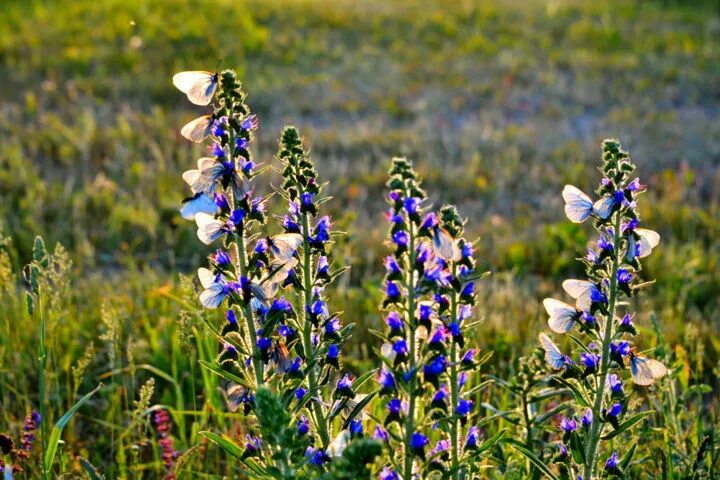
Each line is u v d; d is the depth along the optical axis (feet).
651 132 50.52
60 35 66.74
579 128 51.80
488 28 78.48
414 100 56.75
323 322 13.74
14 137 43.57
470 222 36.35
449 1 89.76
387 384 11.80
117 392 20.16
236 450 13.39
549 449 16.63
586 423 13.78
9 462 15.74
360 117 52.75
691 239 32.42
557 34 77.71
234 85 12.94
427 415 11.97
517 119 53.78
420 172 41.55
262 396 11.49
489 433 18.22
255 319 13.70
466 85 60.44
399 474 12.08
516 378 16.51
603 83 61.77
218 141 13.16
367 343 24.62
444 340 12.34
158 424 19.25
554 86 60.54
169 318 24.11
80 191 36.99
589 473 13.75
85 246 28.96
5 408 19.25
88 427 20.83
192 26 69.26
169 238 32.71
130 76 57.72
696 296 28.12
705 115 55.52
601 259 13.51
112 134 44.98
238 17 74.38
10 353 21.11
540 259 31.91
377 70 63.31
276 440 11.52
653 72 64.39
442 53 68.95
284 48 67.97
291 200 13.56
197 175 12.91
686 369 19.40
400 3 88.07
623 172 13.21
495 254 32.35
